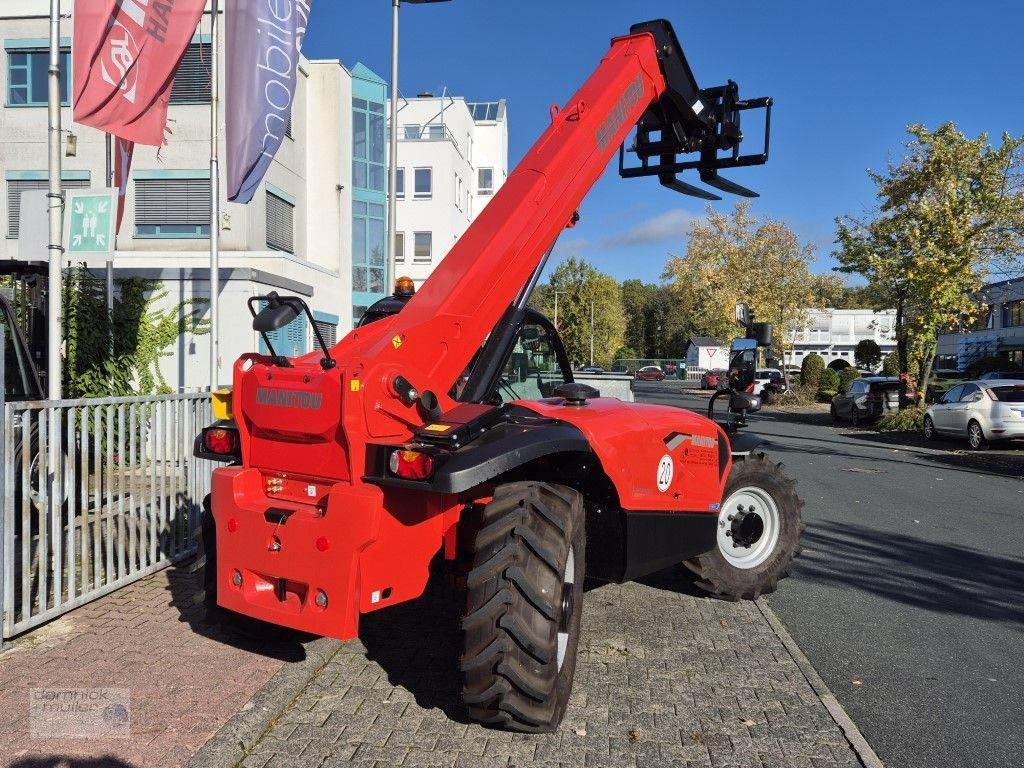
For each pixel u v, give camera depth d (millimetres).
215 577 4125
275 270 17547
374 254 31172
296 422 3406
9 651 4133
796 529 5672
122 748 3139
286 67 8719
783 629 4898
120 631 4457
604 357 78875
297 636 4332
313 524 3336
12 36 20734
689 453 4723
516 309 4281
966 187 20688
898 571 6594
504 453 3303
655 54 5105
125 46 7379
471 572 3312
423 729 3439
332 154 23688
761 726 3545
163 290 13836
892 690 4121
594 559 4531
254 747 3248
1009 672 4391
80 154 20703
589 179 4547
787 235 38656
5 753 3078
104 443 5055
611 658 4348
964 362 49625
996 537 7980
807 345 72625
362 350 3832
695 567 5316
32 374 5598
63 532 4926
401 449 3223
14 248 20734
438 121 44625
